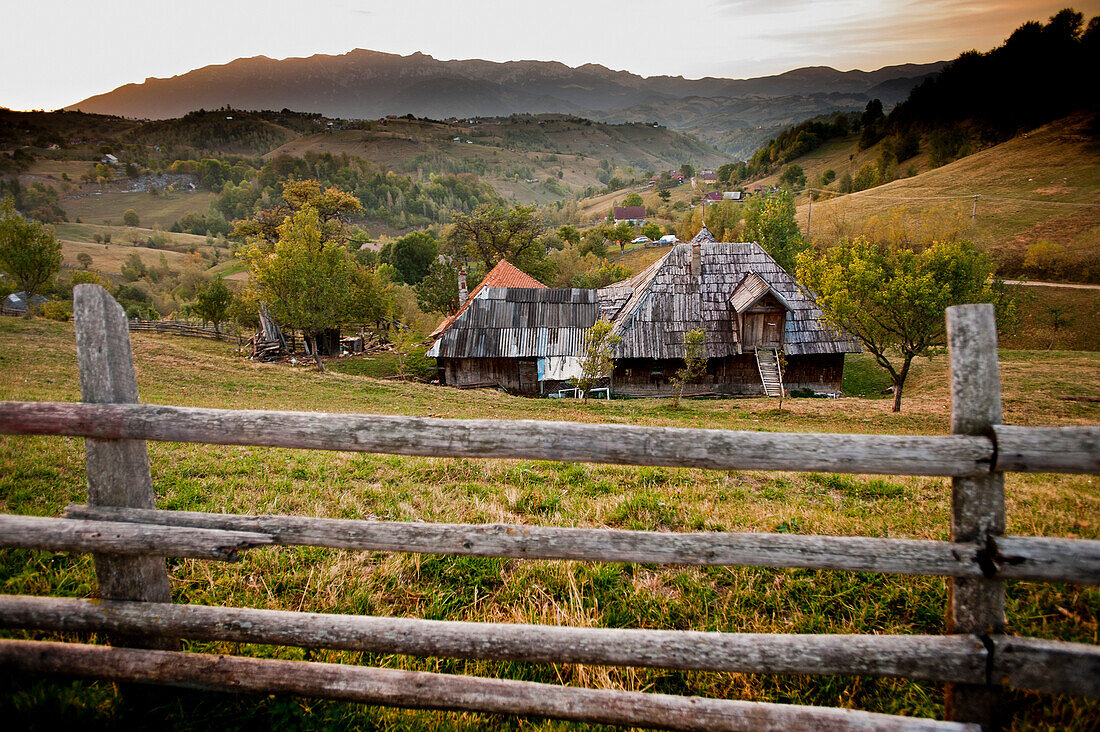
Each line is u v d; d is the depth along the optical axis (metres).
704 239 38.62
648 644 2.36
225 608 2.53
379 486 6.02
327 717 2.64
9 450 6.31
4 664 2.63
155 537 2.44
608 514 5.03
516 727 2.65
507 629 2.42
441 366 33.66
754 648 2.33
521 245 70.50
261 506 5.16
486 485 6.18
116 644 2.65
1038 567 2.16
